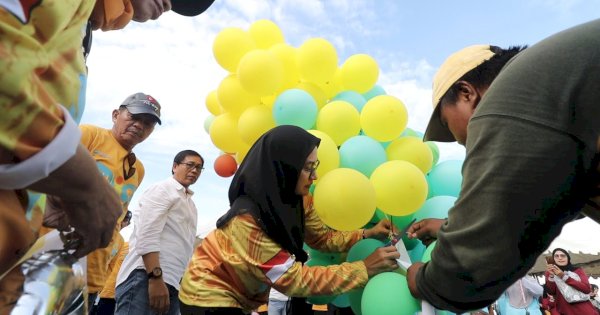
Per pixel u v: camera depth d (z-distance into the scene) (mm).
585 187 706
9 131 483
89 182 606
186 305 1403
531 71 727
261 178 1403
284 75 2012
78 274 654
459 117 996
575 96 674
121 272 2303
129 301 2191
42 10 538
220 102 2076
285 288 1284
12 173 497
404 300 1233
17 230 566
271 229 1337
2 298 512
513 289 4324
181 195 2443
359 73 1976
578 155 670
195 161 2588
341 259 1724
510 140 708
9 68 471
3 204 541
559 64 703
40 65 533
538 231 721
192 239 2520
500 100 745
